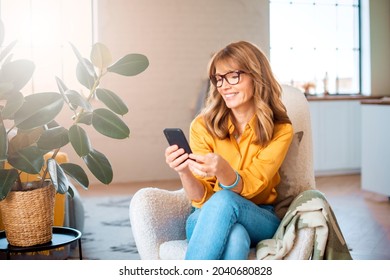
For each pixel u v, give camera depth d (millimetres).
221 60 1974
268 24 6512
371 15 6930
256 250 1792
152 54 6207
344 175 6445
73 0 5957
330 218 1742
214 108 2055
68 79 5973
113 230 3904
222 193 1769
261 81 1978
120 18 6090
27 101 2104
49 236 2219
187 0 6273
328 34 7000
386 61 6992
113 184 6051
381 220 4152
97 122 2135
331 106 6387
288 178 2104
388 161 4797
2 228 2883
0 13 5828
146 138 6246
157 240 1899
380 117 4867
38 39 5902
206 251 1709
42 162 2131
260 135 1972
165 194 1967
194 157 1814
